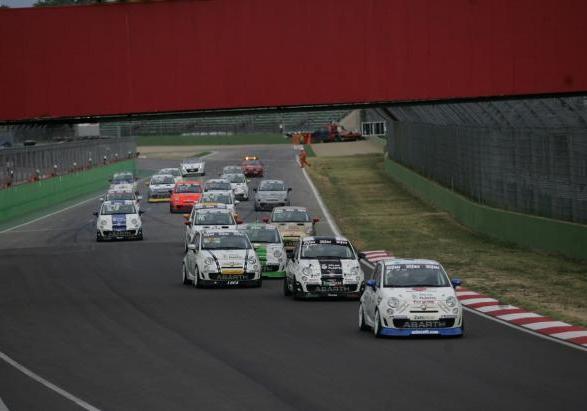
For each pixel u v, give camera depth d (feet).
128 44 362.33
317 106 374.43
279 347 232.12
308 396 174.40
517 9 362.74
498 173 538.88
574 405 163.94
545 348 225.76
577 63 361.92
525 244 488.44
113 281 392.68
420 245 513.04
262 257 397.60
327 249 339.77
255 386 184.75
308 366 205.57
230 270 363.76
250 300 330.75
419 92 363.76
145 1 362.12
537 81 363.56
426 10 363.15
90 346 239.91
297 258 335.67
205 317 289.74
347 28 363.15
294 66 362.74
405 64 363.35
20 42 361.10
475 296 328.49
